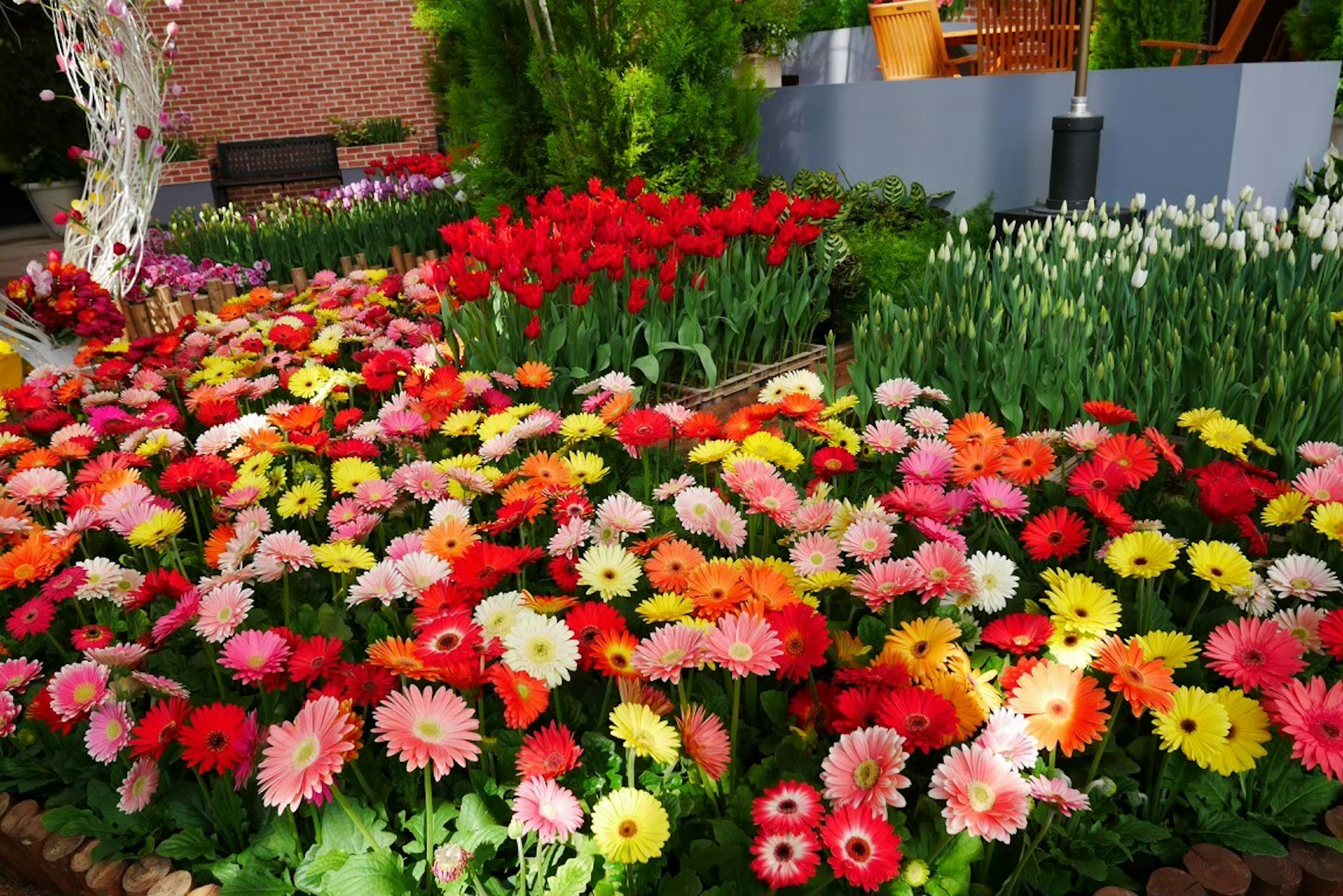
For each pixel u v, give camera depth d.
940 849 1.46
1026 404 3.18
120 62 5.72
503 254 3.53
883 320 3.24
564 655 1.56
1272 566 1.92
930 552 1.77
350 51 12.82
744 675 1.55
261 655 1.66
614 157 5.49
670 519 2.34
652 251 3.86
